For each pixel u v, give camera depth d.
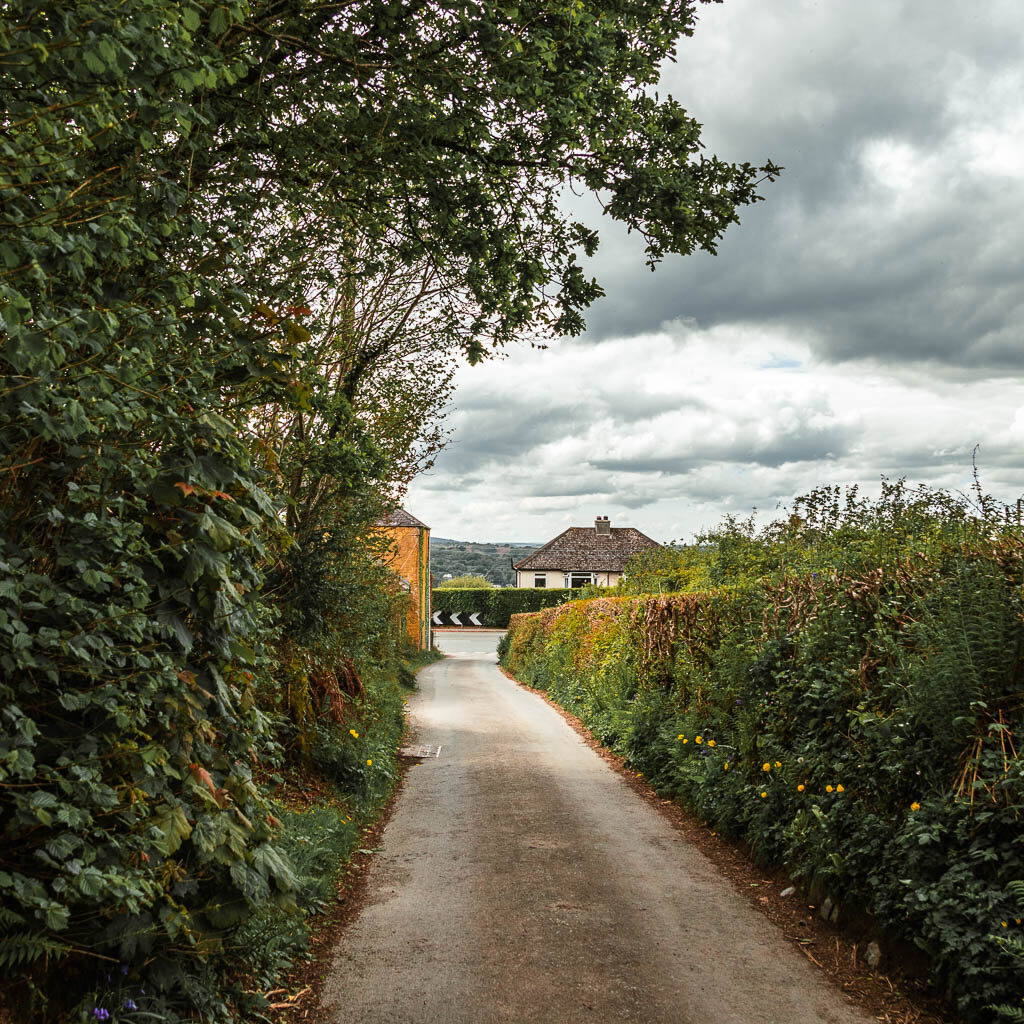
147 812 2.95
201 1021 3.34
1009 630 4.61
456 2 5.25
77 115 2.69
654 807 8.52
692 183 6.90
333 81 5.52
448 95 6.00
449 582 69.25
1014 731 4.27
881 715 5.26
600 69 6.14
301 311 4.23
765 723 7.01
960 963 3.87
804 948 4.90
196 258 3.89
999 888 3.95
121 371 2.87
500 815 8.18
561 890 5.92
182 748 3.36
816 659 6.30
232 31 4.52
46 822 2.47
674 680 10.55
